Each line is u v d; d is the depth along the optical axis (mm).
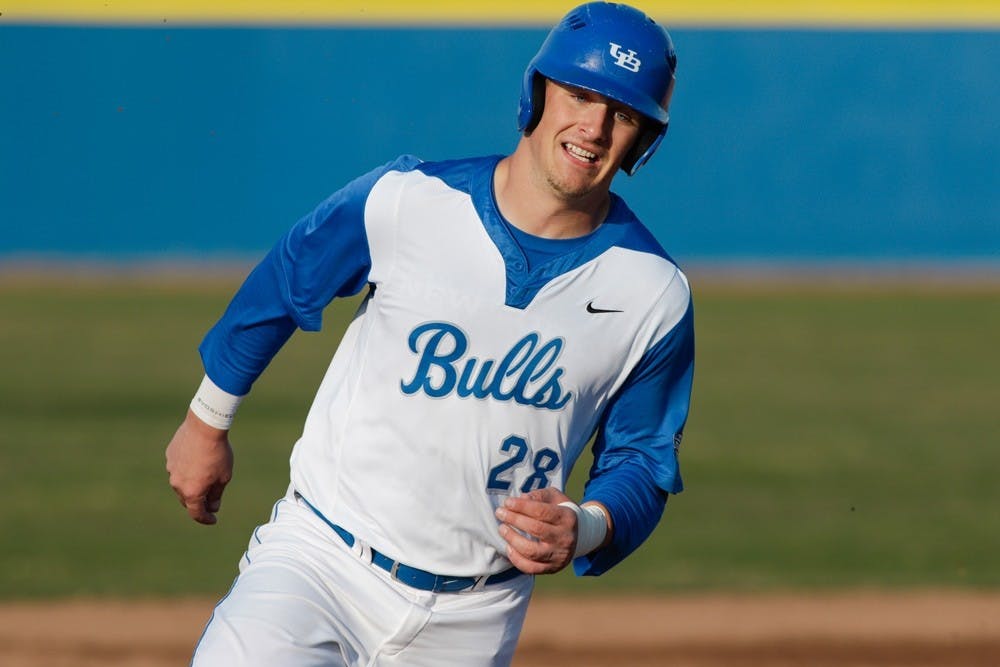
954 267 84938
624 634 23125
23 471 36656
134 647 21750
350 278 11344
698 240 85625
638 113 10688
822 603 25469
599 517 11078
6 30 79750
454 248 10836
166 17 81250
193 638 22375
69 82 80625
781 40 84500
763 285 78125
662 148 84938
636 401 11539
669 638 22875
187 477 12516
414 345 10773
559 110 10578
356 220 11016
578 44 10555
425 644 11141
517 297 10766
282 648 10227
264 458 38031
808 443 42219
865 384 51938
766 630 23500
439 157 83938
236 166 82500
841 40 84500
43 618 23500
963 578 27656
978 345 60625
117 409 44750
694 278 80250
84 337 58188
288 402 46312
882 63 84688
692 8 84312
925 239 85750
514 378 10758
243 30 81688
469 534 10938
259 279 11680
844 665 21438
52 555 28641
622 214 11297
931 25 84250
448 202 10914
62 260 81125
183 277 76125
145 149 81750
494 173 11023
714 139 85062
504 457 10836
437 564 10953
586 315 10938
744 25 84312
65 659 20969
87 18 80250
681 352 11438
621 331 11047
